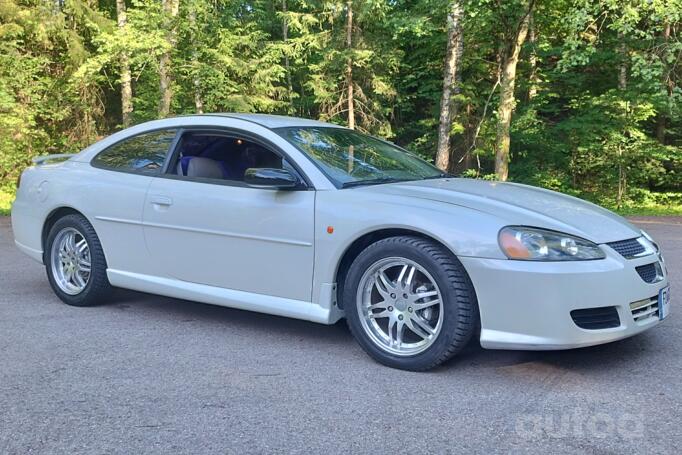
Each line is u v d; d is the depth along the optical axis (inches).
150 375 138.9
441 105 679.1
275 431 110.7
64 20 668.7
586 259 129.5
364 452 102.6
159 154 185.0
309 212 151.6
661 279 144.0
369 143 189.6
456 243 133.0
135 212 181.5
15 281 239.1
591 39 621.0
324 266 149.9
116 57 646.5
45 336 167.9
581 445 104.3
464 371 141.1
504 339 130.8
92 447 105.0
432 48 753.6
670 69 552.4
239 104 668.1
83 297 196.4
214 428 112.0
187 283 174.6
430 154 798.5
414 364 139.4
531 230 132.1
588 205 159.9
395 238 141.3
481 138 703.1
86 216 193.0
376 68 746.2
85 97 747.4
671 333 167.6
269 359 150.2
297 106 805.2
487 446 104.3
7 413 118.5
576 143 708.7
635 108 654.5
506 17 585.9
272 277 158.6
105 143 201.8
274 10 786.2
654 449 102.7
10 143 652.1
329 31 719.7
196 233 169.6
